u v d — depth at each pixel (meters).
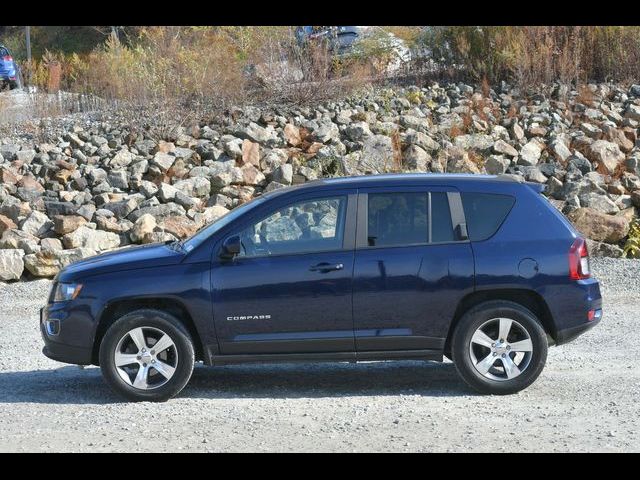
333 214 8.01
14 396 8.15
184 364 7.80
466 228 7.95
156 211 16.02
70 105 21.20
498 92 21.55
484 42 22.50
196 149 18.52
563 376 8.60
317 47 21.39
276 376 8.90
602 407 7.45
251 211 8.02
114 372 7.77
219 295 7.81
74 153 18.11
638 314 11.36
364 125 18.97
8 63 24.16
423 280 7.84
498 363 7.92
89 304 7.84
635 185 17.39
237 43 22.92
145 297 7.81
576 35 22.27
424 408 7.48
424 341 7.88
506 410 7.39
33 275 14.10
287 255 7.89
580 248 7.94
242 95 20.59
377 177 8.26
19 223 15.63
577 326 7.90
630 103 20.94
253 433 6.79
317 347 7.86
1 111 20.31
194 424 7.06
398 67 23.20
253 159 18.06
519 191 8.06
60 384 8.62
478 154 18.48
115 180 17.12
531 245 7.91
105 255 8.41
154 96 20.17
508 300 7.96
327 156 17.97
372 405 7.61
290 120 19.70
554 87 21.42
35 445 6.55
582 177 17.66
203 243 7.95
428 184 8.07
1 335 10.97
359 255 7.87
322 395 8.05
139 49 22.11
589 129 19.38
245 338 7.84
